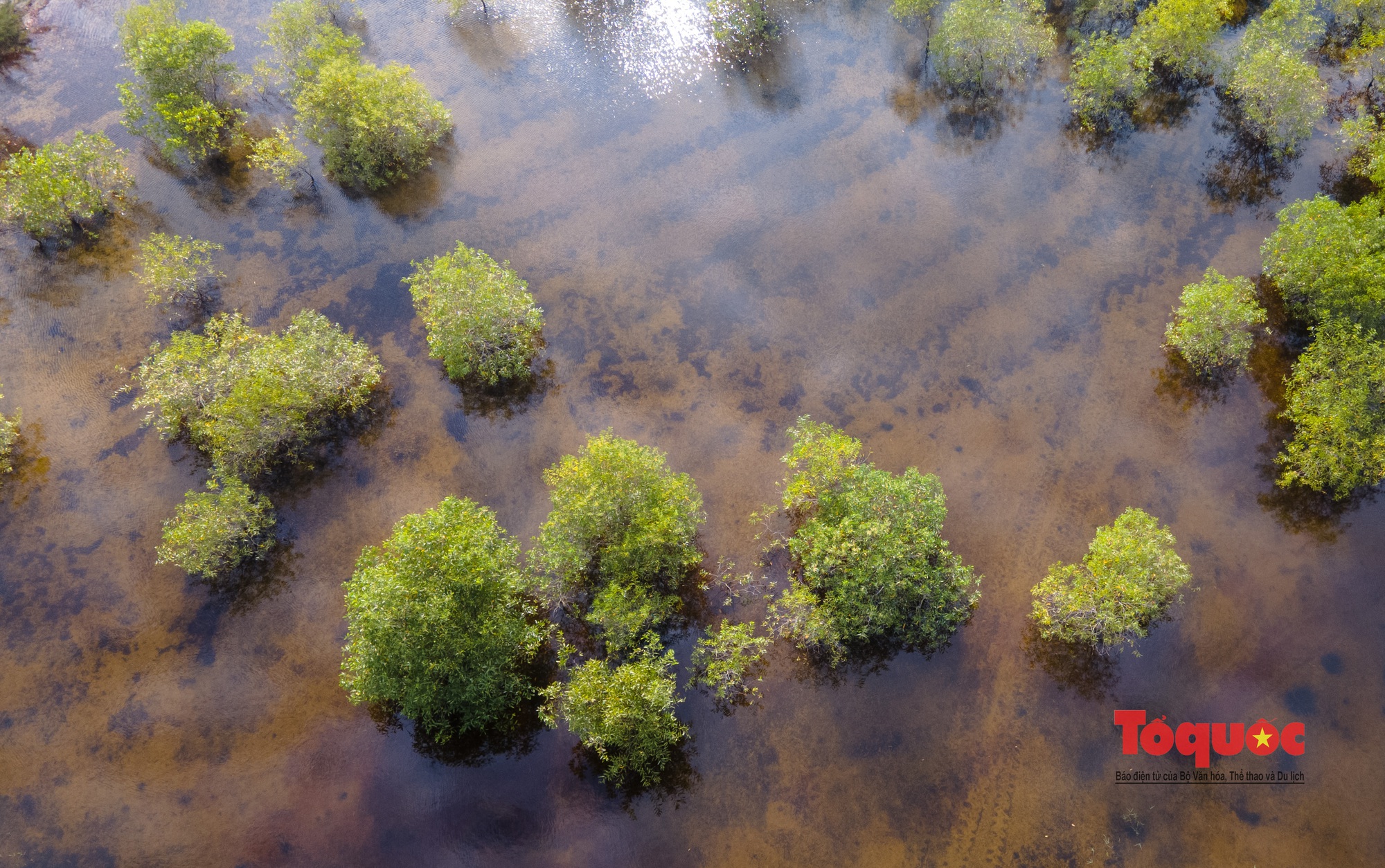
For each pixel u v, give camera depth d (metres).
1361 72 35.12
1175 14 34.19
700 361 30.70
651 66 37.53
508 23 39.09
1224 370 29.08
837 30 38.09
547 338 31.36
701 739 24.86
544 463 29.14
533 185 34.72
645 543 24.95
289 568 27.61
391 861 23.61
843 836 23.61
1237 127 34.34
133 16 36.19
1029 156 34.25
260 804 24.31
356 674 23.45
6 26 38.94
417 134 34.47
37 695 25.84
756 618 26.52
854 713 25.03
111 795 24.50
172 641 26.53
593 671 22.95
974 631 25.91
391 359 31.17
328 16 39.00
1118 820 23.41
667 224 33.56
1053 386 29.42
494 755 24.72
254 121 36.84
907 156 34.56
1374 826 22.86
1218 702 24.53
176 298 32.41
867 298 31.52
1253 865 22.78
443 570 22.09
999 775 24.11
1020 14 35.66
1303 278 28.27
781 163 34.72
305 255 33.50
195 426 28.86
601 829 23.80
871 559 24.28
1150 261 31.47
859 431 29.17
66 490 28.97
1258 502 27.17
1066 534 27.12
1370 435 25.80
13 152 36.19
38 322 32.09
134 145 36.16
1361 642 24.97
